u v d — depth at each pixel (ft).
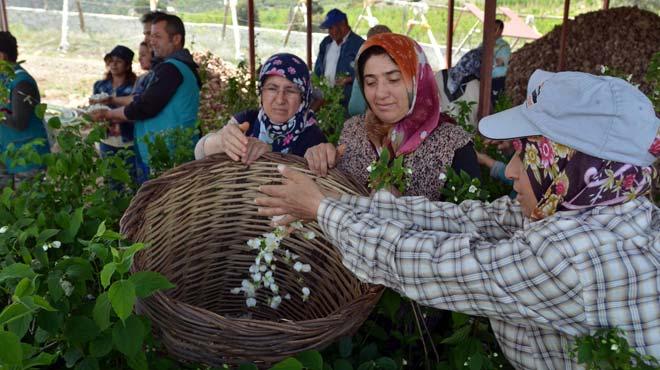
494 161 9.41
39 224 5.56
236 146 6.35
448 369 5.69
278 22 63.10
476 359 5.20
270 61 8.03
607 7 35.17
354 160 7.20
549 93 4.18
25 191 7.53
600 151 3.93
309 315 6.82
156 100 12.33
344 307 4.84
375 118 7.02
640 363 3.74
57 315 4.24
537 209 4.34
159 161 9.17
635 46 30.58
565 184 4.10
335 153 6.15
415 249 4.41
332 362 5.57
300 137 8.33
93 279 4.86
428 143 6.65
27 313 3.69
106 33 54.29
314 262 6.72
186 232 6.50
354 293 6.05
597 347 3.90
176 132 9.93
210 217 6.63
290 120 8.20
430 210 5.45
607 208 4.05
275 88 7.99
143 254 5.76
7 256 4.84
